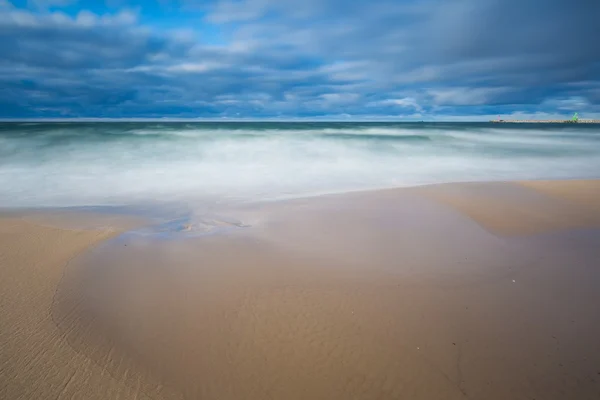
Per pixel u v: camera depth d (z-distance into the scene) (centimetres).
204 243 631
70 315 413
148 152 1612
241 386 316
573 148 2030
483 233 698
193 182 1159
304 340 375
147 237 658
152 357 349
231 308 430
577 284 502
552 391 317
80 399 299
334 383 321
